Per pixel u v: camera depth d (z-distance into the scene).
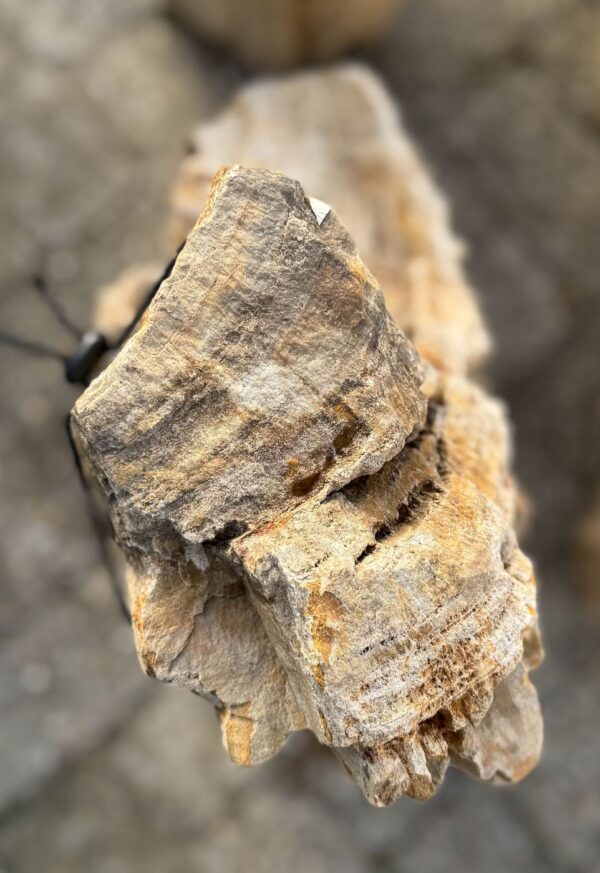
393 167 1.63
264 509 1.04
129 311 1.39
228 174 1.03
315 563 1.02
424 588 1.02
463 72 2.40
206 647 1.08
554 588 2.27
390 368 1.05
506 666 1.03
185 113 2.35
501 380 2.30
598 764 2.10
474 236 2.33
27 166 2.28
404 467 1.08
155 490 1.04
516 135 2.37
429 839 2.05
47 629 2.15
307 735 1.85
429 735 1.03
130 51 2.37
